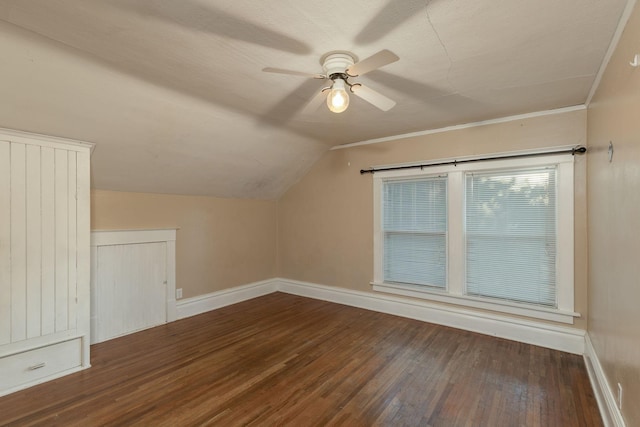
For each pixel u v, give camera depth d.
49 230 2.48
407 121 3.43
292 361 2.79
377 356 2.88
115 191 3.38
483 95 2.72
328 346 3.10
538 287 3.17
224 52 2.01
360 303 4.35
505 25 1.72
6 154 2.27
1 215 2.26
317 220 4.80
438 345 3.11
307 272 4.94
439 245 3.75
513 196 3.30
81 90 2.27
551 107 3.00
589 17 1.65
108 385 2.39
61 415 2.04
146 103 2.60
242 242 4.74
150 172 3.37
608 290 2.06
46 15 1.64
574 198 2.96
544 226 3.14
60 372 2.53
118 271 3.37
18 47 1.86
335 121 3.43
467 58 2.08
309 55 2.03
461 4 1.54
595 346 2.49
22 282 2.35
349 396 2.27
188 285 4.05
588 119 2.81
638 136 1.45
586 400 2.21
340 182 4.55
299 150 4.29
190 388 2.36
